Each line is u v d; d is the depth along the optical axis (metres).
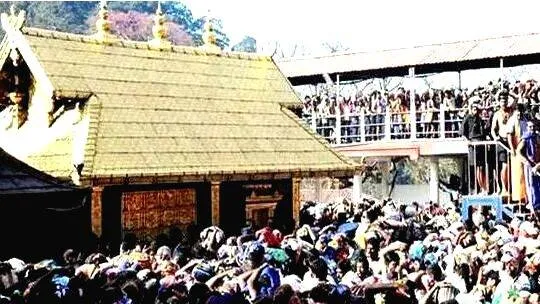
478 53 32.19
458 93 32.38
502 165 24.62
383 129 33.88
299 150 22.20
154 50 22.44
